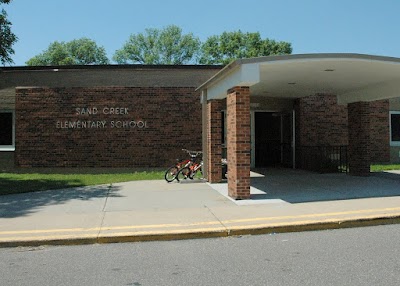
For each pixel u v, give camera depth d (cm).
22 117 1788
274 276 512
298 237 716
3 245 679
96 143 1786
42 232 732
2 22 1648
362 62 995
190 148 1798
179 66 1808
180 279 511
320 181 1386
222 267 556
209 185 1344
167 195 1138
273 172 1695
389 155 2014
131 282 505
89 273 543
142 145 1789
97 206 981
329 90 1513
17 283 508
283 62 970
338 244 659
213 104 1386
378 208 889
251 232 743
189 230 732
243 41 5672
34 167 1784
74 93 1789
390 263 554
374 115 1997
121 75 1798
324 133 1872
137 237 710
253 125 1894
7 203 1030
